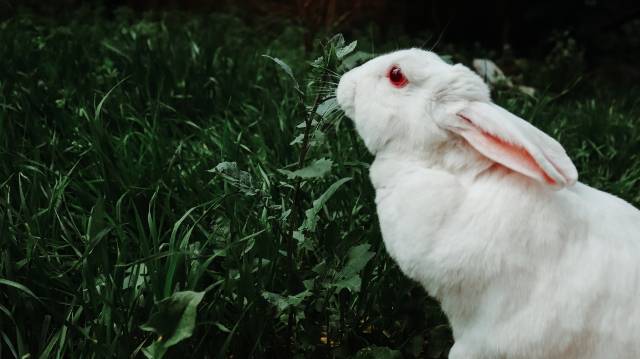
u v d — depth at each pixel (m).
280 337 0.97
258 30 2.23
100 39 1.78
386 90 0.86
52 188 1.06
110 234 1.03
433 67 0.85
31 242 0.92
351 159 1.21
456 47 2.54
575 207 0.83
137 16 2.30
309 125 0.90
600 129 1.49
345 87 0.89
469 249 0.81
